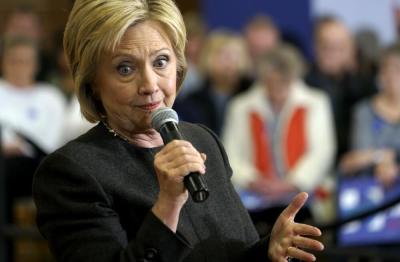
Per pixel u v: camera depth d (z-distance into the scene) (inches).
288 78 537.3
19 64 567.2
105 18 184.9
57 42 677.9
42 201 189.3
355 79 613.6
